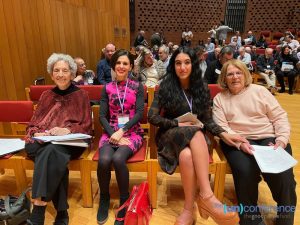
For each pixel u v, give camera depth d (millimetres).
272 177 1519
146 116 2076
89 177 1787
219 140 1894
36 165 1554
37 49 3182
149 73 3393
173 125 1703
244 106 1803
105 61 3703
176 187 2135
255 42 10383
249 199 1577
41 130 1802
